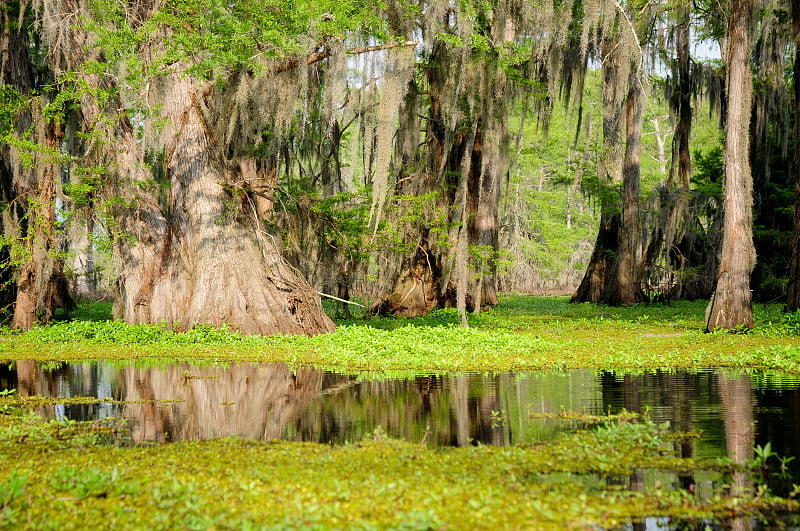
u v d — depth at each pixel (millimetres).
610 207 37875
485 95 22500
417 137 24359
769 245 35375
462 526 5141
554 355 15930
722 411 9414
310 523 5160
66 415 9781
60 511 5551
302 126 22406
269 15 17453
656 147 63625
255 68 17516
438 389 11508
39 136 22609
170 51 17469
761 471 6711
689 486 6297
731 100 20203
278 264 20734
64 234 23531
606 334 21125
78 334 20359
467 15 20906
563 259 61781
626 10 26234
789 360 14328
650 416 9141
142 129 21891
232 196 20625
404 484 5996
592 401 10273
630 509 5574
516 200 55000
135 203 20359
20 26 22781
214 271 19938
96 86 21016
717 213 36562
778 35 31312
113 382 12711
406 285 27141
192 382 12562
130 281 20734
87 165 21359
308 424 8914
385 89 19969
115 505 5648
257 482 6129
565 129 58156
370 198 23703
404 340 18375
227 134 20875
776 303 33594
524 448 7543
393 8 21469
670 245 36531
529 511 5438
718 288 20562
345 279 26406
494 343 17812
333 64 19625
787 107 33438
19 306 23031
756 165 35094
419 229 25906
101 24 19516
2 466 6938
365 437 8133
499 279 54062
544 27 22594
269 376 13203
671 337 19891
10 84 23469
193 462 6973
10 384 12672
